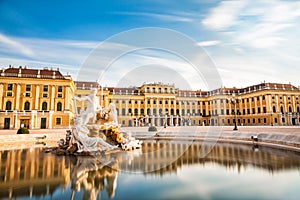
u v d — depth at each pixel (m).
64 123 43.91
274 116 56.62
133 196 4.28
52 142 17.22
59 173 6.16
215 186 4.96
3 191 4.69
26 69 46.75
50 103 44.28
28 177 5.78
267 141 13.27
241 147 12.45
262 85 61.31
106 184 5.11
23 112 41.81
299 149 10.17
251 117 62.19
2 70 44.66
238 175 5.95
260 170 6.54
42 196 4.41
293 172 6.27
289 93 59.53
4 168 6.86
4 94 42.38
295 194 4.48
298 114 58.72
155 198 4.19
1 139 15.32
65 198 4.28
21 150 11.70
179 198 4.19
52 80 44.88
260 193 4.52
